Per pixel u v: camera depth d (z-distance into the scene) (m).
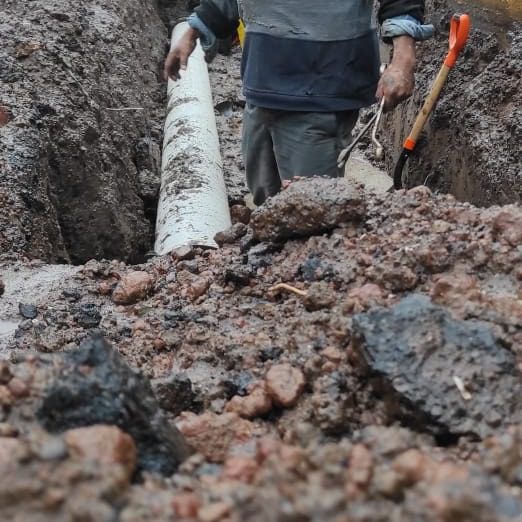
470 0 4.42
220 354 2.20
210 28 3.79
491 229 2.27
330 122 3.39
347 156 3.25
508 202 3.56
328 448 1.31
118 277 2.80
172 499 1.21
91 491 1.17
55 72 4.75
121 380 1.50
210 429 1.78
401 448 1.38
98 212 4.60
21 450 1.24
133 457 1.35
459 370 1.65
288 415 1.87
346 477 1.23
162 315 2.46
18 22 5.11
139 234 5.11
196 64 6.97
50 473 1.19
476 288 2.03
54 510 1.14
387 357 1.69
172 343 2.31
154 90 6.95
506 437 1.36
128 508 1.18
